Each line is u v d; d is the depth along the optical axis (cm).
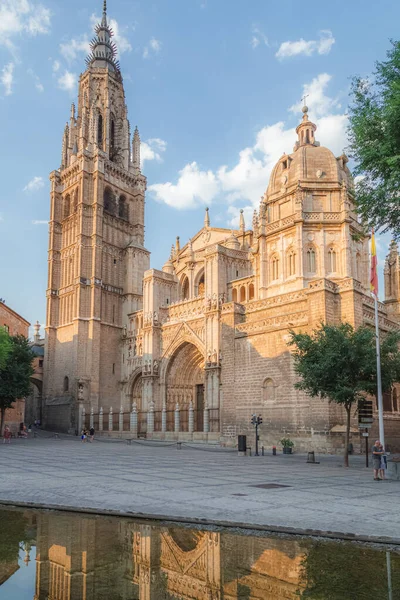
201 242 8362
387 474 2436
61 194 9512
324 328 3431
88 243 8738
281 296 5100
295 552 1050
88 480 2195
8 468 2738
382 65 2430
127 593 789
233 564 958
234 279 6938
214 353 6394
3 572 896
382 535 1145
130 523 1322
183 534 1200
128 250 9194
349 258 5753
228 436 5094
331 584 839
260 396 4862
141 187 9812
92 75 9944
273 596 779
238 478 2353
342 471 2802
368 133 2491
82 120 9250
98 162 8975
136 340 8481
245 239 7844
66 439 6969
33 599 753
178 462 3344
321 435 4166
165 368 7356
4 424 7106
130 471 2641
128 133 10050
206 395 6381
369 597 773
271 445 4616
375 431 4188
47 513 1459
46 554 1016
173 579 865
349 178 6222
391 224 2673
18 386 6341
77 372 8175
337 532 1177
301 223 5853
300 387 3472
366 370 3136
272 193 6431
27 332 8412
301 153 6247
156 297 7806
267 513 1405
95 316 8431
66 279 8956
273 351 4812
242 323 5169
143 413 7438
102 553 1025
